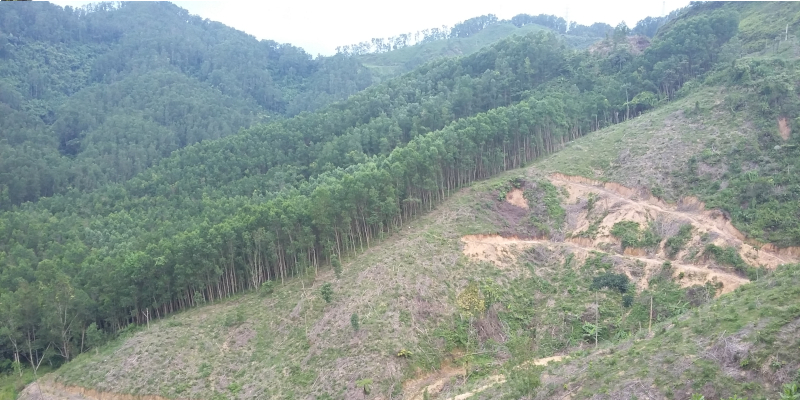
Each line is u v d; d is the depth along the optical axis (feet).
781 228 252.42
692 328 158.61
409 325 235.81
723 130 327.06
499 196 334.85
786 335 132.87
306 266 297.12
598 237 289.94
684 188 302.04
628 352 163.12
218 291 294.66
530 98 437.99
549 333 240.53
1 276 306.96
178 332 261.24
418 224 317.42
